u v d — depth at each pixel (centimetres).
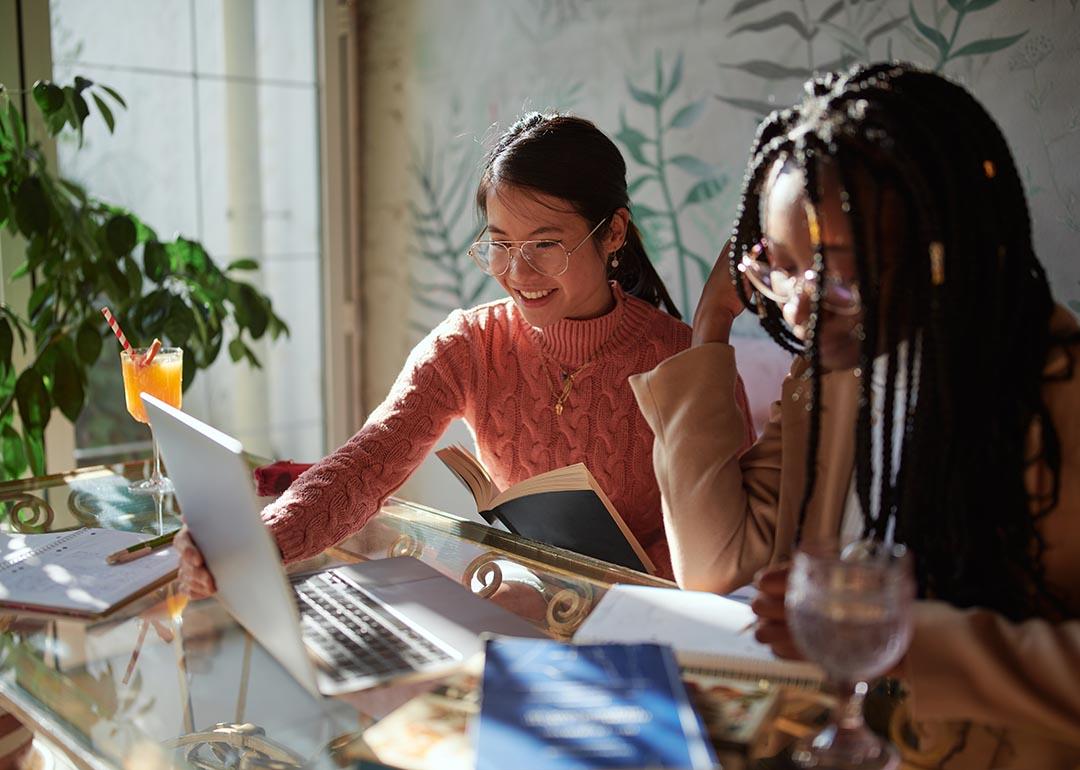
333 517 135
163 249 248
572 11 253
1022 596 95
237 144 302
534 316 162
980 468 94
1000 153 94
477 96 282
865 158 91
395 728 82
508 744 74
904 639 73
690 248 234
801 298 97
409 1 298
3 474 241
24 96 256
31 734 130
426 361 167
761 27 212
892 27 192
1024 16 174
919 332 94
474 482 146
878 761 76
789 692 86
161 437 114
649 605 104
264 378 318
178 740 89
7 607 117
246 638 109
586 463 168
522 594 114
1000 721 81
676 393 125
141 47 280
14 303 260
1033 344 94
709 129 225
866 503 101
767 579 87
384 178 316
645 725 76
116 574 124
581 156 155
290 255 318
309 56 313
